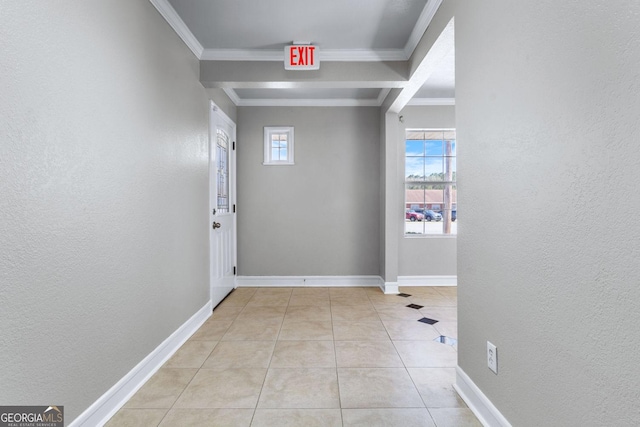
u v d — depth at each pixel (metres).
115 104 1.65
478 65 1.56
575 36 0.95
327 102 4.21
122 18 1.71
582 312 0.93
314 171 4.25
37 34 1.17
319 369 2.06
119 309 1.68
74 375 1.37
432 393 1.79
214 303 3.31
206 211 3.03
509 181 1.30
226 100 3.75
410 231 4.35
